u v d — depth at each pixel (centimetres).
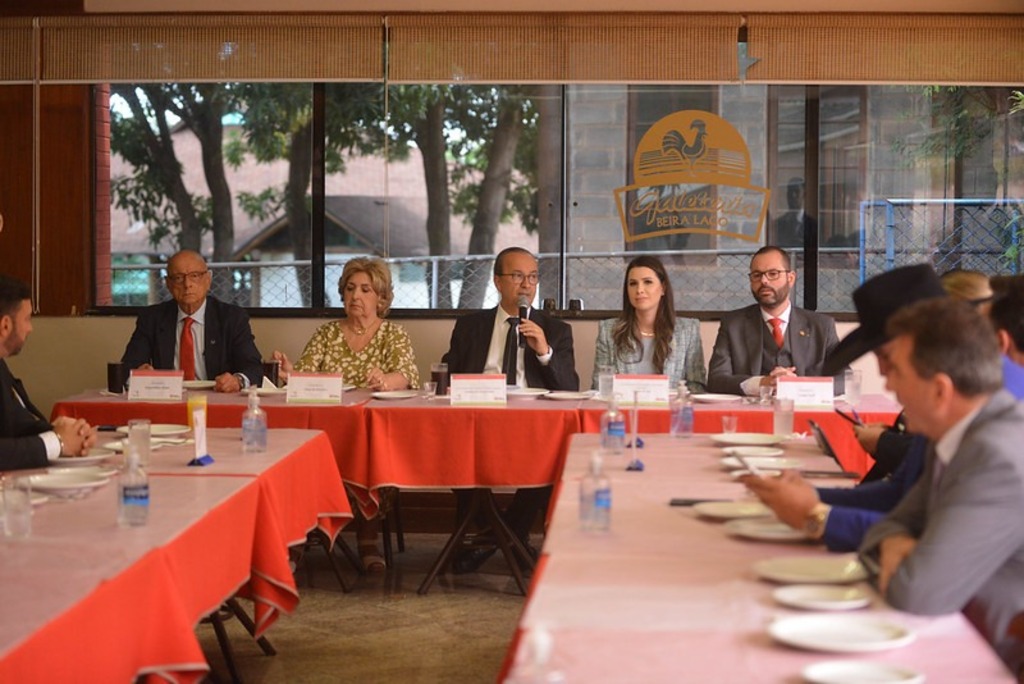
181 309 612
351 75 659
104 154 678
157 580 245
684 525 276
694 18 650
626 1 655
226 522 305
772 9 655
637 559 243
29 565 234
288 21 655
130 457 275
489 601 509
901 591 207
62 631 199
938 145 668
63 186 660
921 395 223
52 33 657
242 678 411
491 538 539
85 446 364
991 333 223
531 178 678
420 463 504
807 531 253
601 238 678
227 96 680
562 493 318
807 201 670
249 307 686
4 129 658
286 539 378
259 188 684
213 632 464
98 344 659
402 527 632
